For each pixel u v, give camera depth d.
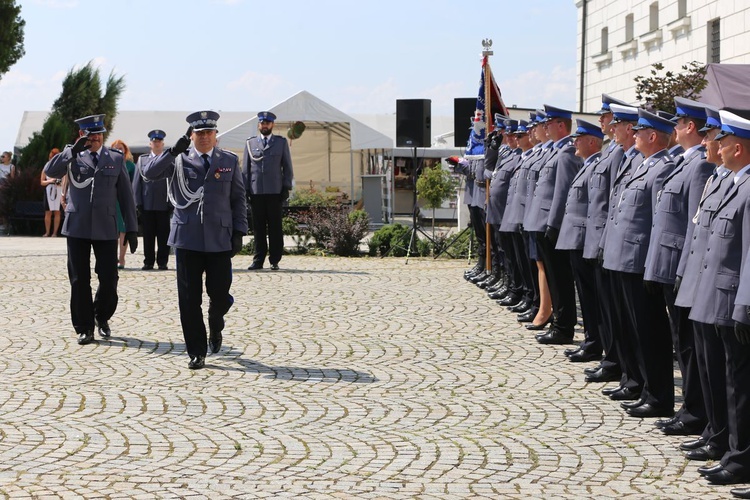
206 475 6.43
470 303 13.78
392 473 6.47
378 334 11.45
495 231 14.62
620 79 27.73
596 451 6.98
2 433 7.39
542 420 7.79
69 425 7.62
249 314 12.87
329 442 7.19
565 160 10.44
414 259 20.66
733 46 20.89
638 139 8.19
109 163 11.02
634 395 8.36
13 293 14.77
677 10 23.73
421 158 38.19
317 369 9.63
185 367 9.76
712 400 6.70
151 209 17.86
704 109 7.48
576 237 9.76
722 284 6.41
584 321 9.97
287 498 5.99
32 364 9.86
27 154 32.34
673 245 7.50
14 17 41.25
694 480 6.37
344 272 17.77
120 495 6.03
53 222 28.81
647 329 7.88
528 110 18.97
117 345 10.84
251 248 21.73
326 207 23.77
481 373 9.45
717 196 6.61
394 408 8.16
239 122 38.97
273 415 7.95
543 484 6.27
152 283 16.02
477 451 6.96
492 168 14.02
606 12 28.67
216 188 9.84
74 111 44.41
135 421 7.75
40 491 6.09
